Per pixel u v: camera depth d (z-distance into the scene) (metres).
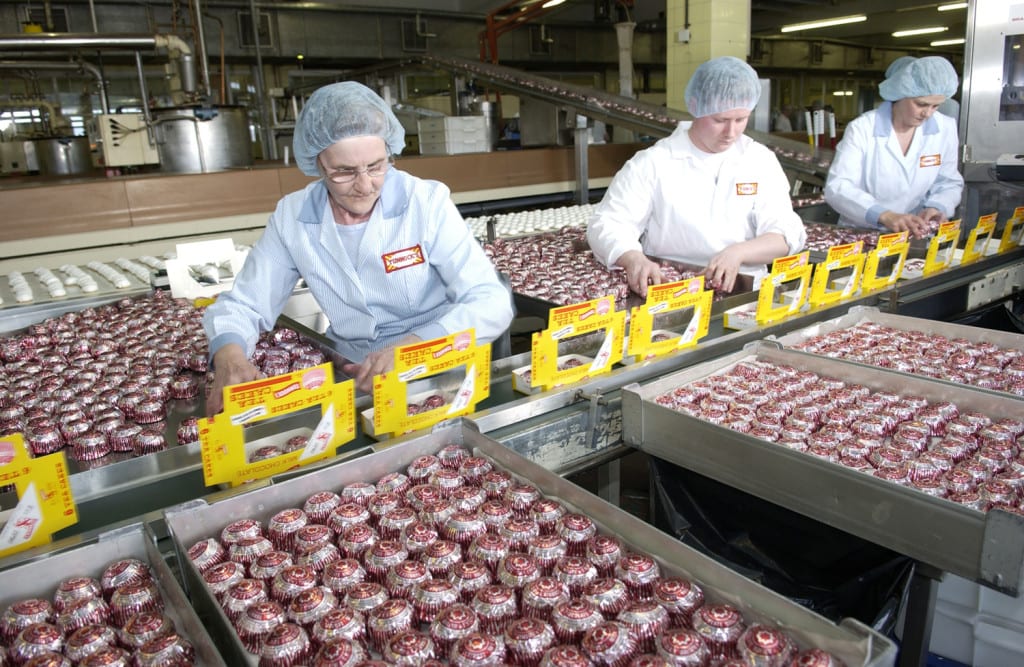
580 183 5.23
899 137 2.91
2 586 0.80
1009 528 0.84
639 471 2.04
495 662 0.73
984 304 2.28
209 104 4.50
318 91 1.37
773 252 2.19
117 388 1.51
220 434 0.99
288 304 2.33
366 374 1.29
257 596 0.81
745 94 2.13
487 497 1.02
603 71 11.73
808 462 1.03
